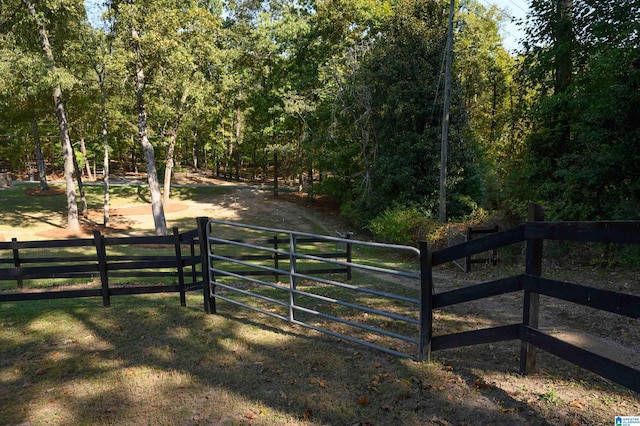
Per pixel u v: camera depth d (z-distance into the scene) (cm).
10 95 2003
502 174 2131
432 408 345
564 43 1223
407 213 1783
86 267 637
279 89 3180
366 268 439
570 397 348
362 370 418
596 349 437
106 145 2519
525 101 1599
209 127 4881
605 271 907
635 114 952
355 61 2344
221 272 591
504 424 317
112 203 3425
